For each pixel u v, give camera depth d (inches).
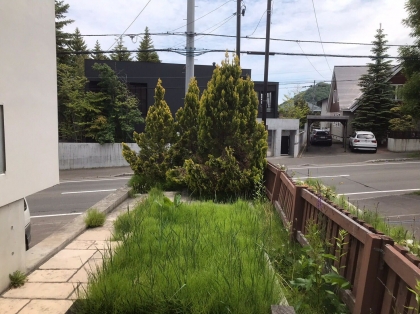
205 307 105.3
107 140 843.4
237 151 316.5
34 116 143.9
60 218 356.5
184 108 363.3
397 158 862.5
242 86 319.6
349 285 111.7
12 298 122.6
